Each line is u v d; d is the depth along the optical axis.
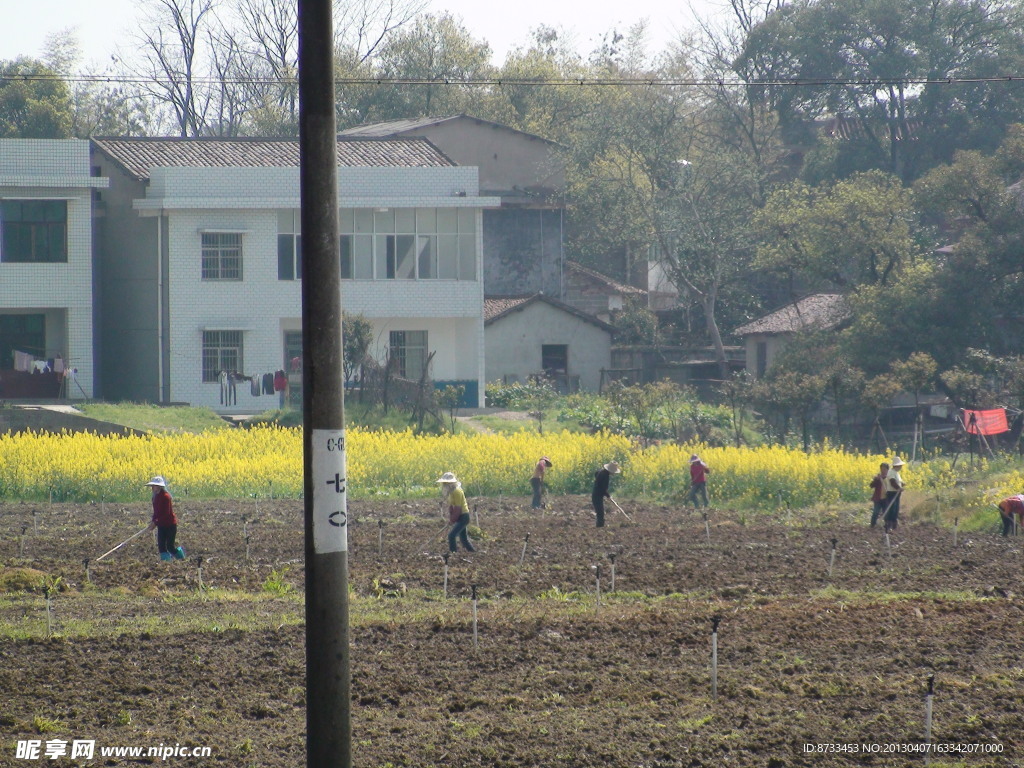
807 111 199.25
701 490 77.19
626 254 190.12
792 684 33.72
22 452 82.81
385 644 38.25
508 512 75.25
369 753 27.70
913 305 123.06
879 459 85.81
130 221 129.75
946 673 35.06
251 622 41.25
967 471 89.00
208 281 125.38
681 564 54.44
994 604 44.78
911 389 112.38
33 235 123.44
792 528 67.94
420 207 129.88
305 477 23.64
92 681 33.66
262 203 125.12
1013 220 123.62
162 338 124.25
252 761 27.22
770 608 43.78
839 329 138.62
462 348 134.00
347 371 115.25
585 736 29.05
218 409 125.12
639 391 118.94
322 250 23.47
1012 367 115.50
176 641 38.38
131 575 51.03
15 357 122.31
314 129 23.44
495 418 122.81
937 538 63.66
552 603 45.44
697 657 36.69
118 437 97.38
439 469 85.94
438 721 30.28
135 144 134.75
